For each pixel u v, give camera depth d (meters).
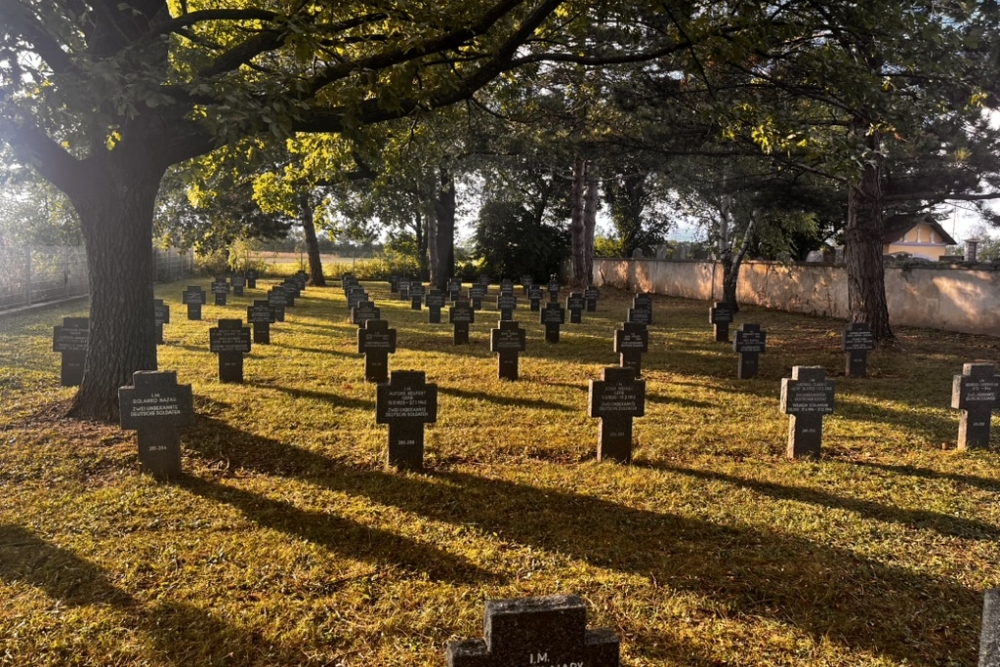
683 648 3.77
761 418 8.93
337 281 42.53
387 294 32.16
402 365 12.55
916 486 6.40
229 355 10.63
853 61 8.85
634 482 6.34
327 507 5.60
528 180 38.19
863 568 4.74
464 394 10.12
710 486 6.30
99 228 7.73
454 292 27.41
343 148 12.40
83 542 4.86
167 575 4.43
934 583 4.56
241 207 33.31
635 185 45.66
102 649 3.65
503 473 6.56
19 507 5.46
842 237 28.53
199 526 5.18
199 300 18.92
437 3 7.92
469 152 27.25
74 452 6.68
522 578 4.50
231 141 5.98
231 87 6.13
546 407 9.32
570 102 17.06
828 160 8.82
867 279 15.09
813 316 23.05
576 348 15.06
